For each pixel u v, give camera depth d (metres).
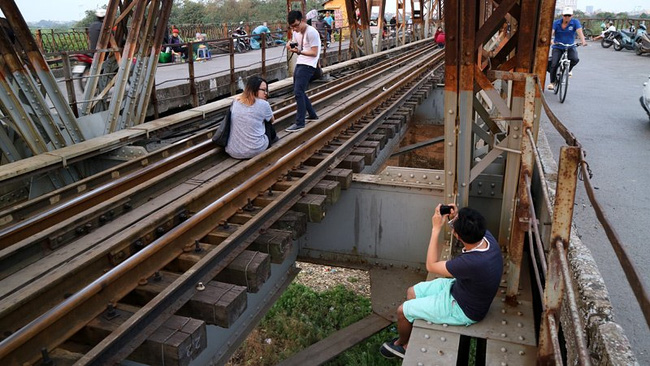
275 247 4.11
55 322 2.76
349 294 10.35
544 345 2.67
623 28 37.75
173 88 10.38
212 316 3.21
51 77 6.10
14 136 6.11
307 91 10.71
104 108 7.89
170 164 5.61
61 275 3.14
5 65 5.54
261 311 4.91
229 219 4.52
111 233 3.94
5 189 5.32
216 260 3.66
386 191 5.75
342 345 4.98
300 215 4.74
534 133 4.27
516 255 3.76
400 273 5.83
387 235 5.88
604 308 3.10
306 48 7.04
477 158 6.00
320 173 5.68
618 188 7.46
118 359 2.63
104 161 6.55
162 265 3.59
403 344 4.09
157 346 2.79
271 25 32.97
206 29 27.08
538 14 4.01
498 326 3.65
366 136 7.71
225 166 5.66
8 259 3.40
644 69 20.25
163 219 4.12
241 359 8.66
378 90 11.62
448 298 3.70
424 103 14.76
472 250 3.57
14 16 5.58
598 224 6.37
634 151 9.12
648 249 5.74
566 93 14.30
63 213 4.27
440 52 23.78
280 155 6.32
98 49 7.24
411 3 31.86
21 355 2.56
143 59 7.84
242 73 13.29
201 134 6.85
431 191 5.56
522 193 3.64
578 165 2.23
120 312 3.04
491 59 4.79
